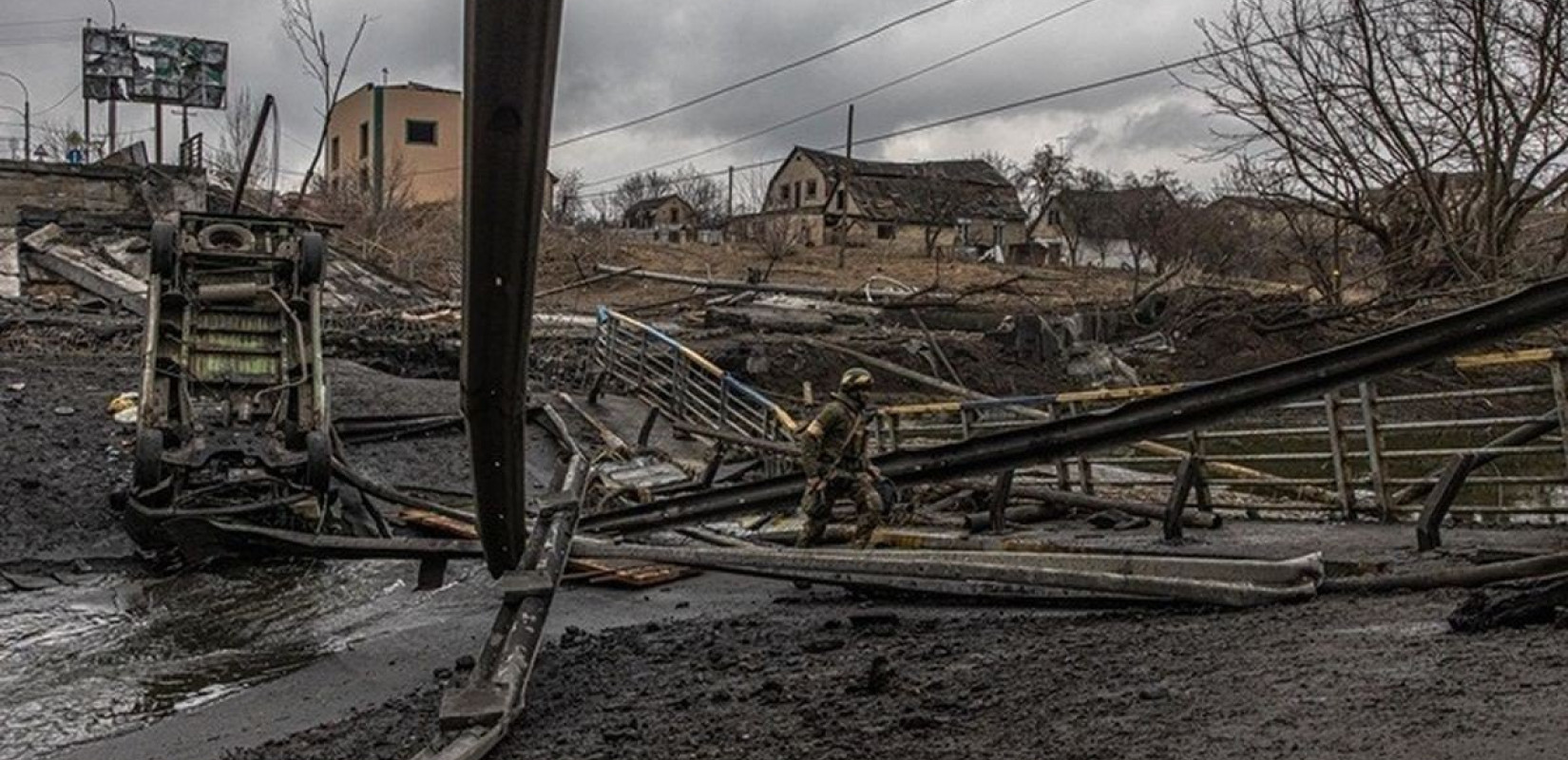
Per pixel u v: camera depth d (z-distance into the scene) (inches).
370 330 1089.4
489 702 259.0
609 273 1588.3
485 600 471.8
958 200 3127.5
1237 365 1240.2
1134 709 216.1
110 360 858.1
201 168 1430.9
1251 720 199.3
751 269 1760.6
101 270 1215.6
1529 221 1253.7
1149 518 487.8
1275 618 282.7
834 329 1317.7
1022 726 217.0
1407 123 1165.7
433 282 1636.3
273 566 550.9
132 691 373.1
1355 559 367.6
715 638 352.5
